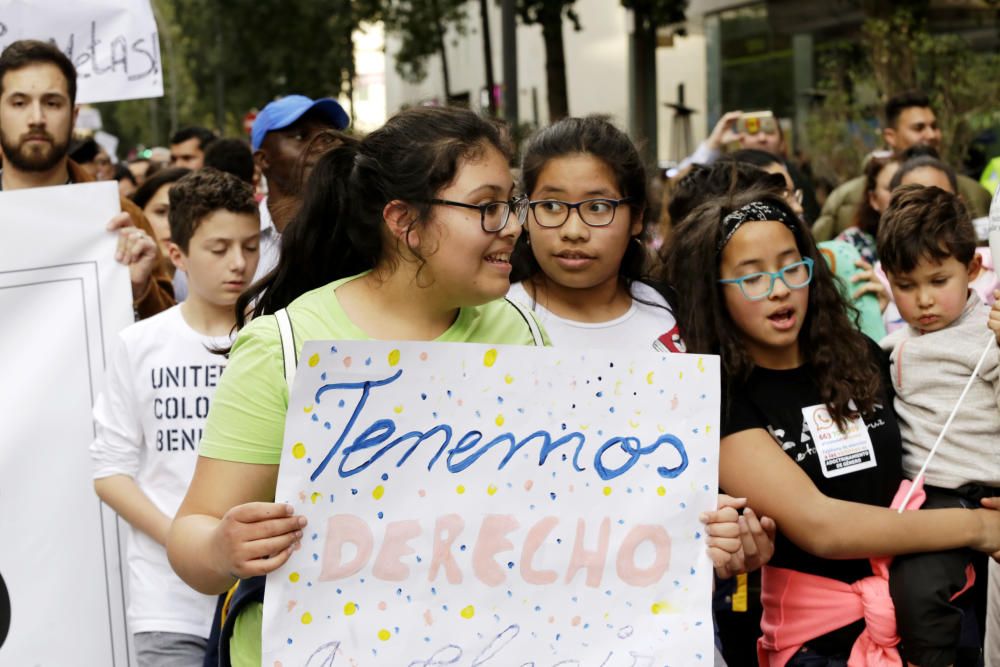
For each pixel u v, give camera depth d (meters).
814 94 15.19
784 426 2.95
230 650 2.34
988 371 3.04
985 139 11.59
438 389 2.23
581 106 23.16
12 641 3.68
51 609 3.72
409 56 21.95
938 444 2.96
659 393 2.31
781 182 4.18
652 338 3.20
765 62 17.81
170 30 33.44
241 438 2.22
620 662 2.27
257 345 2.24
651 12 17.00
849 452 2.93
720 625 3.42
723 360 2.95
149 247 3.92
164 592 3.47
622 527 2.30
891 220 3.28
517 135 11.78
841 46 14.77
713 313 2.99
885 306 4.57
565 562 2.28
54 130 4.37
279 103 4.86
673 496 2.31
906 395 3.17
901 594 2.81
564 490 2.29
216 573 2.16
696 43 19.58
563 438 2.29
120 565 3.77
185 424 3.62
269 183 4.88
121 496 3.55
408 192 2.17
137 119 40.97
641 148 3.43
